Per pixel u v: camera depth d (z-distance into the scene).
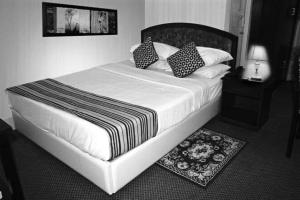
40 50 3.14
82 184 2.04
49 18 3.13
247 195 1.90
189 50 3.07
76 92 2.50
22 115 2.53
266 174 2.15
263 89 2.73
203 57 3.11
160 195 1.92
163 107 2.14
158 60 3.51
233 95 3.37
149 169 2.23
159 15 4.16
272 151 2.51
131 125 1.83
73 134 1.91
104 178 1.81
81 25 3.51
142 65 3.41
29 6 2.92
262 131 2.95
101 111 2.02
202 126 3.05
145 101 2.26
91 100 2.28
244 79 2.89
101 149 1.72
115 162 1.80
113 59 4.12
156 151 2.21
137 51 3.54
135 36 4.38
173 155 2.44
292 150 2.53
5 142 1.14
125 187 2.00
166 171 2.20
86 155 1.90
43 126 2.24
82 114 1.95
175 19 3.94
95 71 3.35
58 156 2.25
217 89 3.03
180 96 2.40
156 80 2.89
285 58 4.71
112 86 2.70
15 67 2.96
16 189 1.26
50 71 3.31
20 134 2.88
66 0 3.27
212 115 3.17
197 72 3.10
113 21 3.93
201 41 3.60
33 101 2.28
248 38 4.31
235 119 3.08
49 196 1.91
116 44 4.09
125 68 3.49
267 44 4.39
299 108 2.29
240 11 3.86
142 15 4.38
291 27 4.53
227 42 3.37
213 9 3.47
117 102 2.22
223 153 2.47
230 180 2.07
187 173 2.17
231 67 3.46
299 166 2.27
